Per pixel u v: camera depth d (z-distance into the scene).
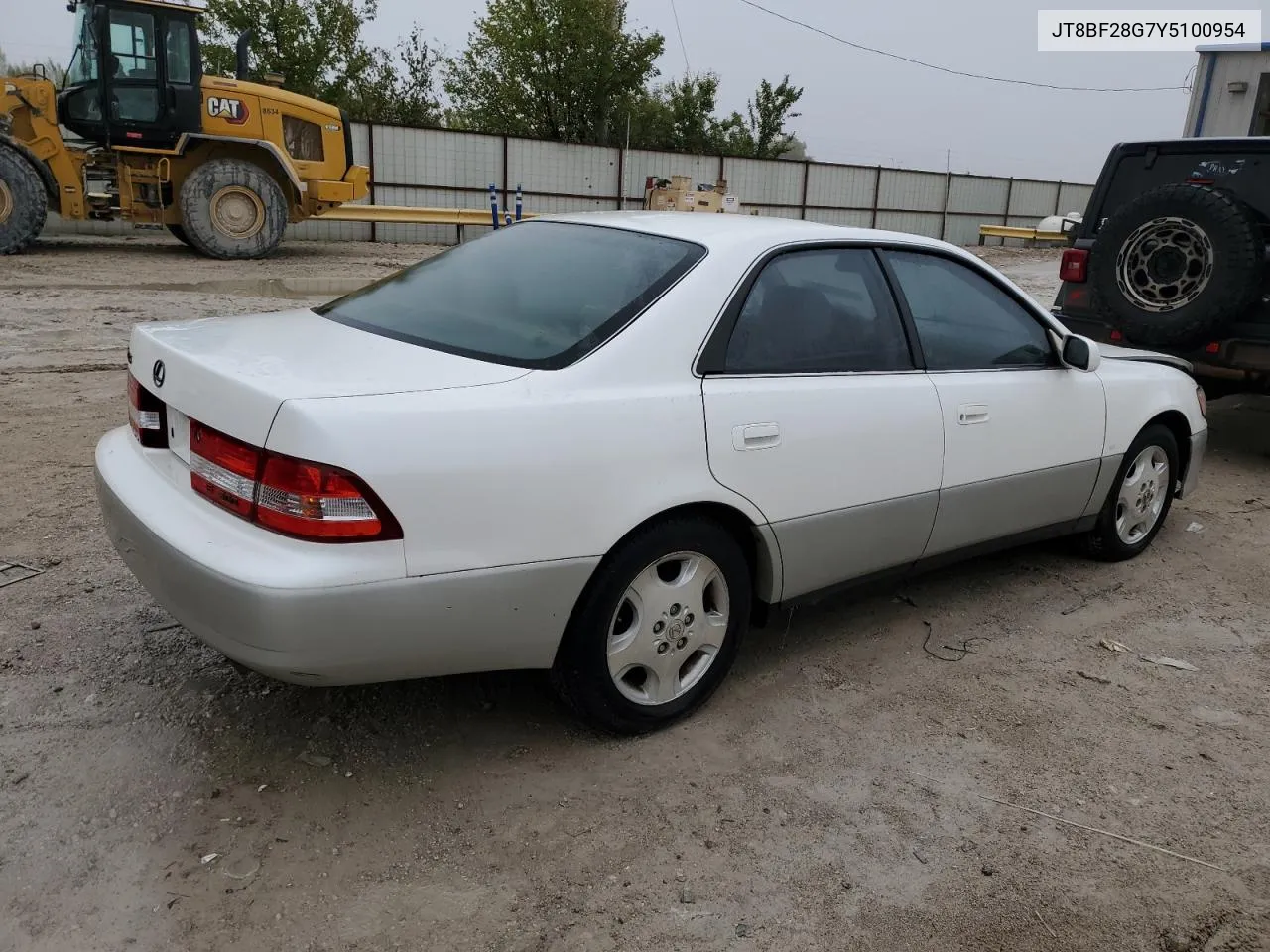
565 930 2.25
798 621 3.93
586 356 2.73
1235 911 2.42
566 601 2.66
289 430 2.30
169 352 2.74
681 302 2.91
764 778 2.86
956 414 3.59
